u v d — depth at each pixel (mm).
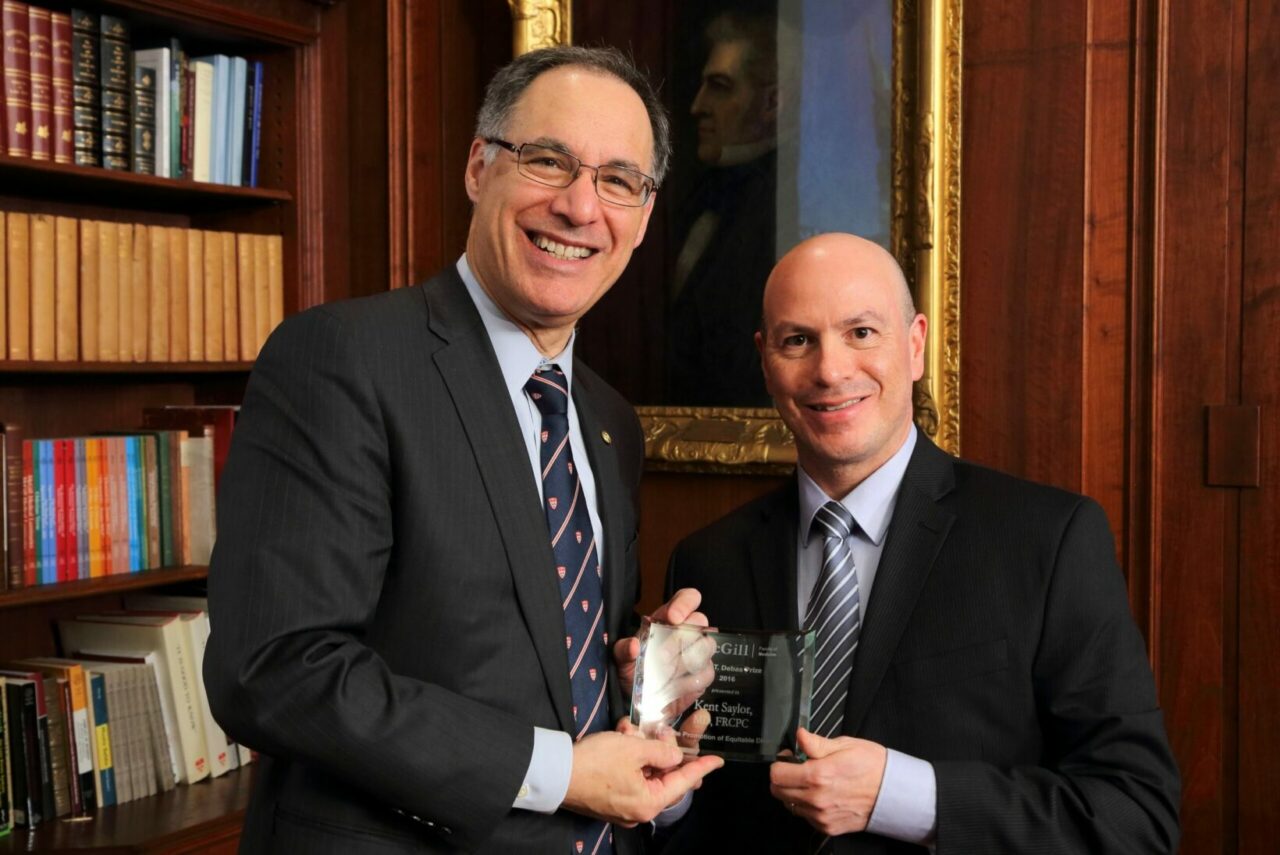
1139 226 2689
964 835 1651
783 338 1912
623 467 1998
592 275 1769
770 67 3021
